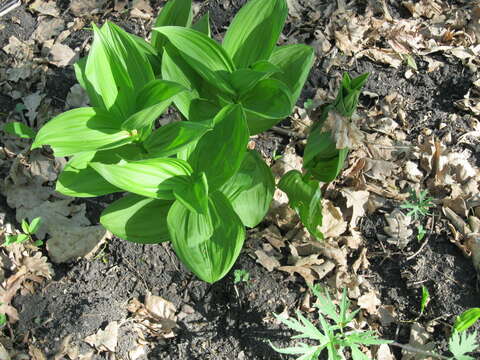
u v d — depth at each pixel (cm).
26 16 118
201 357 83
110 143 68
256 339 83
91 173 71
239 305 85
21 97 106
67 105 105
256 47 75
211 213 69
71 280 87
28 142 100
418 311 86
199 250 67
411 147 101
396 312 86
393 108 107
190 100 73
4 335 81
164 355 83
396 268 90
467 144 103
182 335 85
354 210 93
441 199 95
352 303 86
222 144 69
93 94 68
